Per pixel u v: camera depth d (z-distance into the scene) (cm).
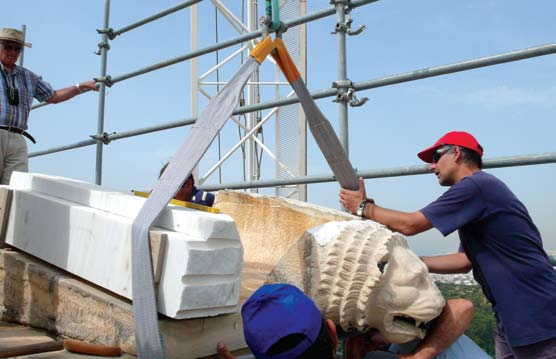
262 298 143
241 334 195
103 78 552
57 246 233
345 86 375
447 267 261
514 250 224
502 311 223
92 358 183
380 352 178
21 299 250
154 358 163
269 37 226
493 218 227
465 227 238
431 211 231
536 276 221
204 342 183
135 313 173
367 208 251
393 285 190
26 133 433
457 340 218
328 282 192
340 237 196
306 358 135
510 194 232
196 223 176
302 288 198
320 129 257
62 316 220
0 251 270
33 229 253
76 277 226
